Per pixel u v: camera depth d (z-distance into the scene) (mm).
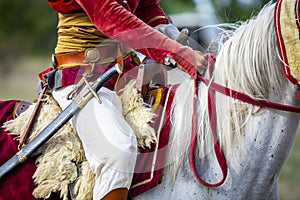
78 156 6336
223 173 6129
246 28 6250
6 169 6348
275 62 6031
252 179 6195
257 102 6074
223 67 6246
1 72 46656
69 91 6445
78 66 6504
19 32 49719
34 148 6270
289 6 5855
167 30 6801
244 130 6148
